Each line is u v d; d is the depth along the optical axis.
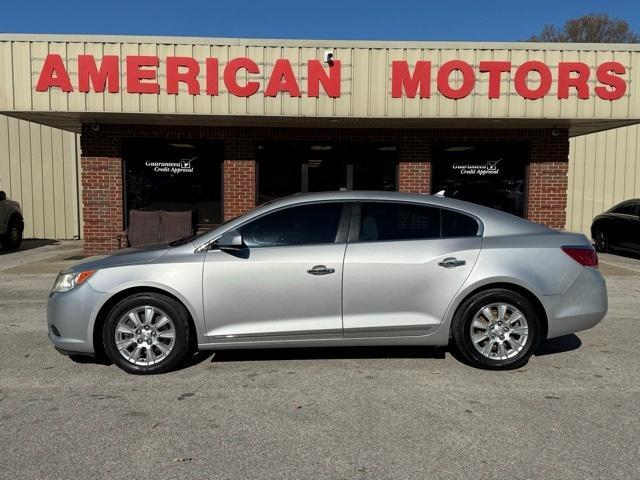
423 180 12.55
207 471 3.34
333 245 5.01
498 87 11.00
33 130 17.50
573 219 18.33
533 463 3.41
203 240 5.04
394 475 3.28
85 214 12.33
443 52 11.00
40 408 4.27
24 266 11.66
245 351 5.71
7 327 6.77
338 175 12.69
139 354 5.00
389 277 4.95
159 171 12.56
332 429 3.90
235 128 12.41
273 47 10.96
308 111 11.05
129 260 5.01
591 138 18.17
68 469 3.36
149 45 10.87
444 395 4.52
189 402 4.39
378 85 11.05
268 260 4.93
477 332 5.08
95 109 10.90
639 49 10.98
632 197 18.25
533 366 5.25
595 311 5.17
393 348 5.79
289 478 3.26
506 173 12.68
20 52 10.82
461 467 3.37
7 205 14.60
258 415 4.14
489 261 5.01
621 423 3.98
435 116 11.07
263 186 12.68
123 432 3.86
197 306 4.90
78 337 4.95
